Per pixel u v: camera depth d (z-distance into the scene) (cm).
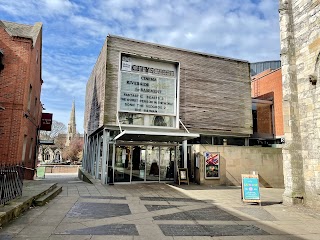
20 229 523
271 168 1633
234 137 1773
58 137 8262
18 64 1334
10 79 1309
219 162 1509
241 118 1759
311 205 906
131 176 1430
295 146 977
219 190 1262
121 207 784
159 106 1525
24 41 1366
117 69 1437
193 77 1645
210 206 857
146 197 987
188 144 1614
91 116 1958
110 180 1375
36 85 1838
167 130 1519
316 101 927
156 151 1509
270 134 2123
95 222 603
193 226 609
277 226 646
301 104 996
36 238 477
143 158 1473
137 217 670
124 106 1442
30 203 715
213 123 1664
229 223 652
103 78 1455
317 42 932
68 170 3884
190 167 1580
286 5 1073
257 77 2480
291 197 928
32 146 1891
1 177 611
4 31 1341
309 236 571
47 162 5700
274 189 1471
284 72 1041
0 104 1271
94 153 1803
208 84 1684
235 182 1524
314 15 955
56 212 679
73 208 736
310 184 925
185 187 1327
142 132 1170
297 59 1030
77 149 6444
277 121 2117
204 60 1698
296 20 1051
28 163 1714
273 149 1652
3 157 1234
